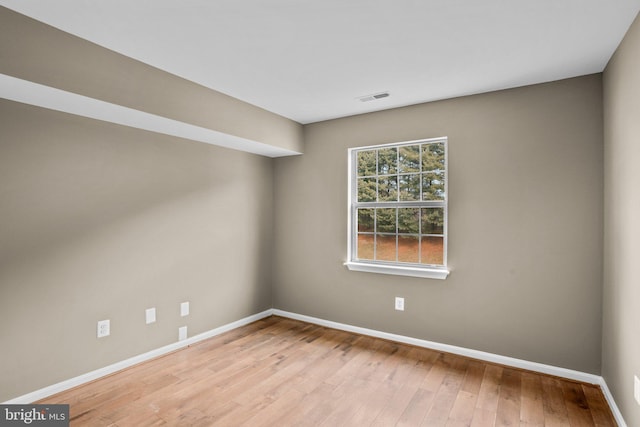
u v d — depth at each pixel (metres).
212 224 3.57
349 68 2.55
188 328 3.33
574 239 2.64
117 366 2.77
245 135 3.29
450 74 2.64
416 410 2.25
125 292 2.83
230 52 2.30
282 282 4.27
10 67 1.83
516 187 2.86
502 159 2.91
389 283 3.48
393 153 3.55
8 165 2.21
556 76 2.65
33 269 2.32
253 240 4.05
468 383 2.60
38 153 2.34
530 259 2.80
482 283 3.00
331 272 3.86
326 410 2.25
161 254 3.10
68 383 2.48
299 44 2.20
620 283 2.12
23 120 2.27
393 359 3.02
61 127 2.45
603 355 2.50
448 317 3.16
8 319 2.21
